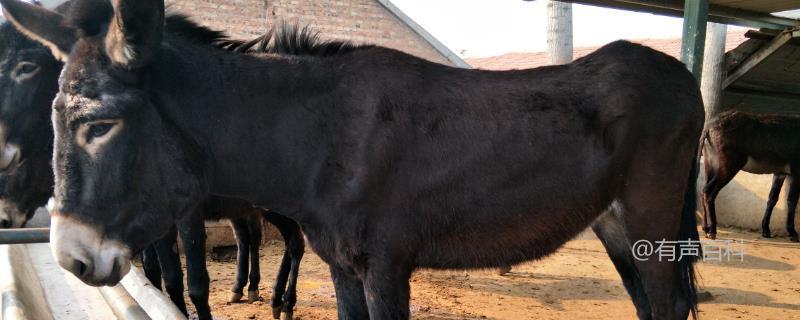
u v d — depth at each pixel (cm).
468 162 268
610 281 645
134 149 221
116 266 219
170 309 279
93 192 212
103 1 241
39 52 331
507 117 275
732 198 1017
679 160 304
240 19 1023
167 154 233
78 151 212
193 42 261
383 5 1105
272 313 512
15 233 260
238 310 529
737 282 652
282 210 270
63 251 207
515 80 287
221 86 251
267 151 257
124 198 219
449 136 267
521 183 277
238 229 550
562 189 285
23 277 349
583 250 801
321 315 516
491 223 278
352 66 268
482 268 292
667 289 313
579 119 285
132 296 312
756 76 987
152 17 213
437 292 588
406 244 264
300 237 500
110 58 218
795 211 952
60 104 215
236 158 255
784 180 960
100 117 211
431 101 268
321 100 260
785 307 563
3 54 329
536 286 621
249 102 254
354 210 254
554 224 291
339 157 256
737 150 885
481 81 282
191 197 243
